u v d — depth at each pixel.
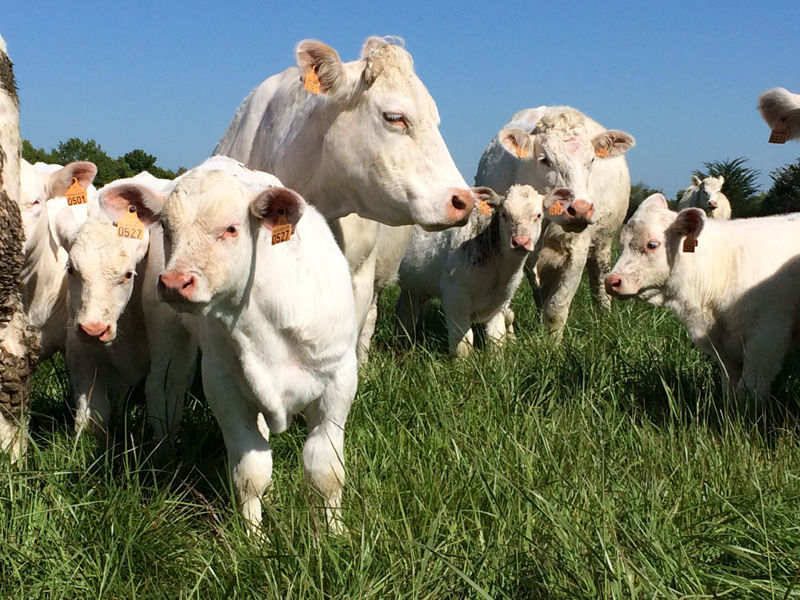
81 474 4.21
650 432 4.96
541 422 5.05
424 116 5.31
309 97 5.71
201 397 6.04
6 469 4.12
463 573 3.26
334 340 4.19
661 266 6.30
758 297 6.07
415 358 6.58
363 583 3.30
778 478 4.39
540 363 6.52
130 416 5.76
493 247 7.73
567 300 8.79
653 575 3.38
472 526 3.92
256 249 3.87
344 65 5.37
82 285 5.02
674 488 4.27
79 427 5.20
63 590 3.42
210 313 3.85
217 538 4.00
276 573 3.46
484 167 10.21
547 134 8.80
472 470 4.21
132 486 4.14
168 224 3.64
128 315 5.44
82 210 6.39
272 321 4.00
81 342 5.36
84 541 3.78
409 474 4.29
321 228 4.42
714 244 6.28
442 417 4.91
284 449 5.09
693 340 6.42
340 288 4.25
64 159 35.09
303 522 3.84
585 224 7.96
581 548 3.46
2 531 3.72
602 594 3.16
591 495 3.97
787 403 5.91
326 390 4.26
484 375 6.23
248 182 4.48
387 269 7.62
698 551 3.72
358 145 5.36
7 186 4.61
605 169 10.16
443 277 8.09
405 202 5.31
